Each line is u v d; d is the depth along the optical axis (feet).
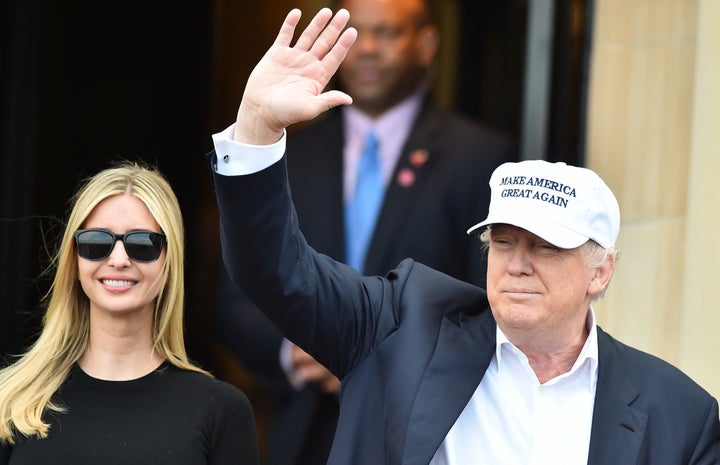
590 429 42.29
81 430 45.44
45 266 74.23
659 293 64.54
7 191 73.61
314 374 64.80
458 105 70.13
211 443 46.34
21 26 73.31
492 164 67.97
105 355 46.83
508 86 69.77
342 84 69.21
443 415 41.47
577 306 42.19
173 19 79.51
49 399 45.96
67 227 47.06
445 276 45.19
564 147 66.85
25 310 73.36
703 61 63.10
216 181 41.01
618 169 65.46
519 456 42.42
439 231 66.85
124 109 78.59
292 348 65.26
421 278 44.62
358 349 43.37
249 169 40.91
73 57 76.18
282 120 40.65
